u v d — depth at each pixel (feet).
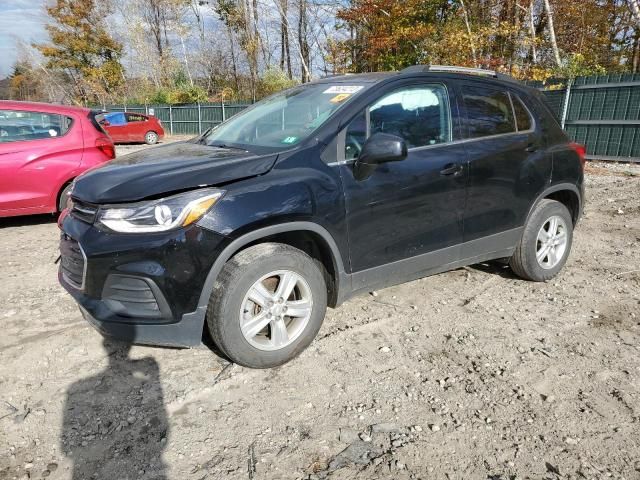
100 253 8.41
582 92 38.70
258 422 8.15
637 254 16.62
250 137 11.27
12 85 185.16
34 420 8.18
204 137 12.87
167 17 120.47
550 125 13.73
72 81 140.87
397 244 10.78
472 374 9.50
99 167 10.43
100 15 125.90
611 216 21.95
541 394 8.87
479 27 57.67
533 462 7.28
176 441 7.72
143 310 8.48
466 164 11.53
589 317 11.91
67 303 12.62
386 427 8.02
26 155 18.67
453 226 11.63
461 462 7.29
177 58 118.01
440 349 10.43
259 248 9.08
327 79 12.65
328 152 9.80
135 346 10.44
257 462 7.28
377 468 7.16
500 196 12.35
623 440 7.70
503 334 11.07
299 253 9.45
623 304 12.62
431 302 12.73
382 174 10.25
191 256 8.30
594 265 15.57
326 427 8.03
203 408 8.49
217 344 9.15
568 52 62.28
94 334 10.94
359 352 10.28
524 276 13.92
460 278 14.39
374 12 61.67
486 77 12.88
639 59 72.69
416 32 57.31
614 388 9.02
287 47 105.29
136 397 8.78
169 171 8.93
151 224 8.24
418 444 7.64
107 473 7.08
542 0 60.54
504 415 8.30
